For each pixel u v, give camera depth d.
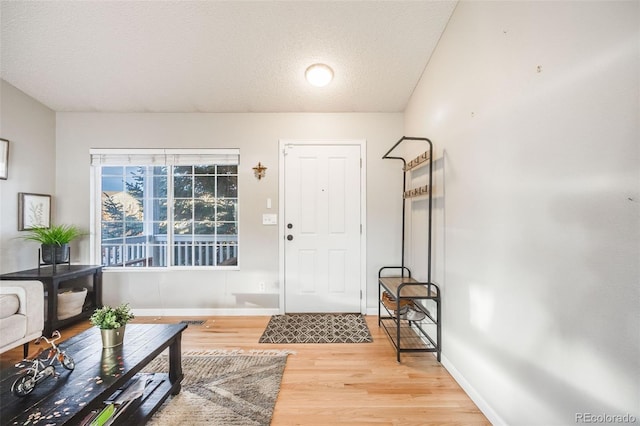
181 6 2.01
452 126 1.95
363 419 1.51
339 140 3.21
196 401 1.64
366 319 3.02
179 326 1.78
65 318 2.65
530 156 1.20
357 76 2.66
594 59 0.91
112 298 3.15
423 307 2.44
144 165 3.20
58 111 3.15
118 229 3.25
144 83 2.75
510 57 1.33
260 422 1.48
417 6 1.97
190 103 3.05
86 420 1.23
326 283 3.21
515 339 1.30
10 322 1.98
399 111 3.19
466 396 1.71
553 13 1.07
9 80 2.63
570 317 1.01
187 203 3.26
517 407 1.29
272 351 2.29
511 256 1.33
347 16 2.07
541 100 1.13
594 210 0.91
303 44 2.32
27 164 2.83
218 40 2.29
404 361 2.13
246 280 3.19
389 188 3.19
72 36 2.22
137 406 1.46
